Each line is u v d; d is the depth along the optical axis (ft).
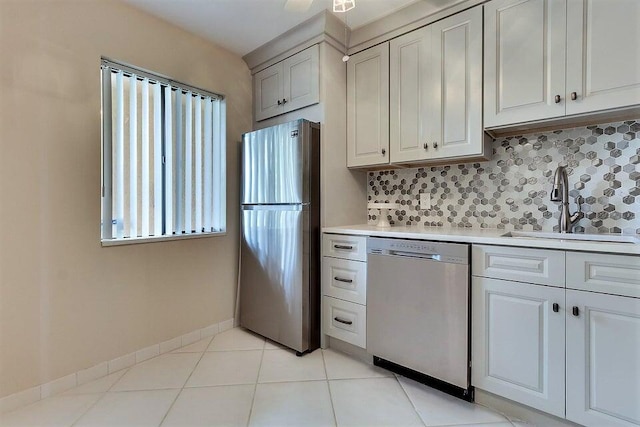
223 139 8.63
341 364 6.84
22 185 5.46
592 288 4.28
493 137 6.73
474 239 5.27
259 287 8.17
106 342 6.47
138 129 7.06
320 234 7.61
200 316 8.14
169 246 7.52
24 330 5.49
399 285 6.11
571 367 4.45
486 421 4.99
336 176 7.89
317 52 7.57
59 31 5.83
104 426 4.89
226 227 8.71
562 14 5.15
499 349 5.06
